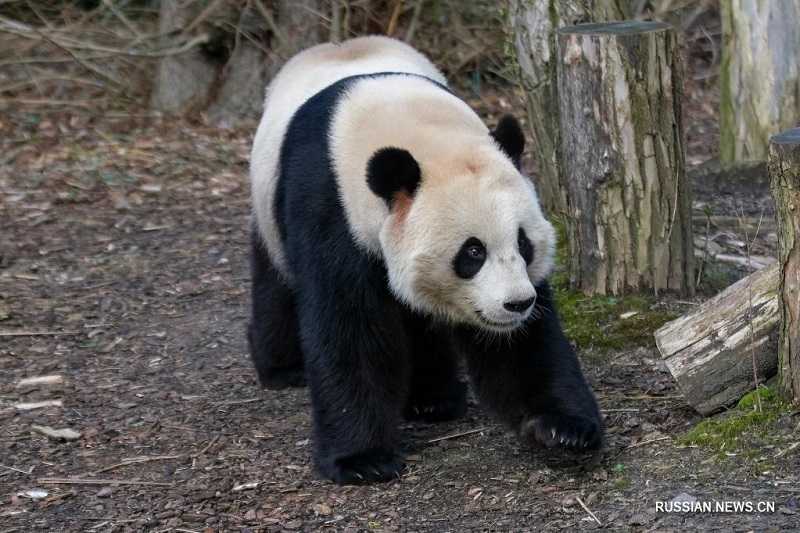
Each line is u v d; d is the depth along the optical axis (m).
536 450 7.43
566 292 9.70
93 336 10.72
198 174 16.28
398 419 7.67
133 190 15.61
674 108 9.19
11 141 17.81
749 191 13.39
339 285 7.13
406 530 6.43
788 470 6.43
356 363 7.25
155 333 10.75
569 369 7.32
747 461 6.62
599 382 8.52
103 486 7.38
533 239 6.93
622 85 8.97
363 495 6.99
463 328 7.43
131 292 11.95
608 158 9.15
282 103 8.61
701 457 6.81
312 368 7.34
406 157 6.57
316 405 7.38
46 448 8.07
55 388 9.38
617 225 9.32
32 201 15.14
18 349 10.40
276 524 6.66
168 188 15.73
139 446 8.05
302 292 7.42
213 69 19.58
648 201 9.25
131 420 8.59
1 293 11.92
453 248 6.67
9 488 7.41
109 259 13.02
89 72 20.83
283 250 8.16
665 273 9.41
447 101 7.61
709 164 14.34
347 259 7.08
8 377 9.71
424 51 20.03
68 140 17.98
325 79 8.35
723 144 14.23
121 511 6.98
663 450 7.06
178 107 19.58
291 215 7.46
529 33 10.55
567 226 9.66
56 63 21.30
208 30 18.97
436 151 6.91
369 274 7.12
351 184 7.04
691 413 7.64
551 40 9.77
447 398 8.34
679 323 7.63
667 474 6.71
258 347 9.21
